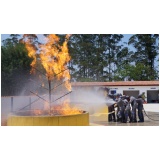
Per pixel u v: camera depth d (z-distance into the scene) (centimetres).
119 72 4041
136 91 3067
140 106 1438
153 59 4309
